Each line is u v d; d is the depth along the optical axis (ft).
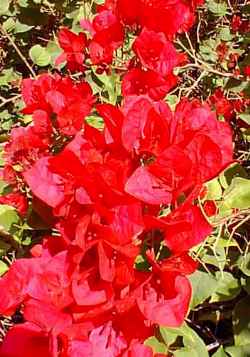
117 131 1.04
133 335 1.00
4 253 1.45
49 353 0.98
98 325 0.99
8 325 1.62
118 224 0.94
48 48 2.33
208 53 2.41
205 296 1.30
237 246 1.48
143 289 0.99
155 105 1.04
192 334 1.28
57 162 1.01
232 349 1.42
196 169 0.97
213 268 1.51
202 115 1.09
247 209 1.37
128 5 1.43
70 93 1.32
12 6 2.60
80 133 1.06
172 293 0.97
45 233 1.43
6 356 1.01
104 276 0.93
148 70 1.40
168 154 0.95
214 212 1.25
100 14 1.50
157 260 1.05
